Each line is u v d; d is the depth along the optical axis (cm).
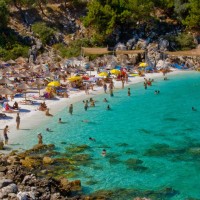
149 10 10812
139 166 3741
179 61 9862
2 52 9500
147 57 9944
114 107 6019
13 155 3834
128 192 3191
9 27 10556
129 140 4506
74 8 11975
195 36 10888
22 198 2767
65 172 3559
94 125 5066
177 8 11175
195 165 3769
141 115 5569
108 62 9344
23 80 7325
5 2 10731
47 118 5312
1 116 5247
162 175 3541
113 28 10662
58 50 10412
